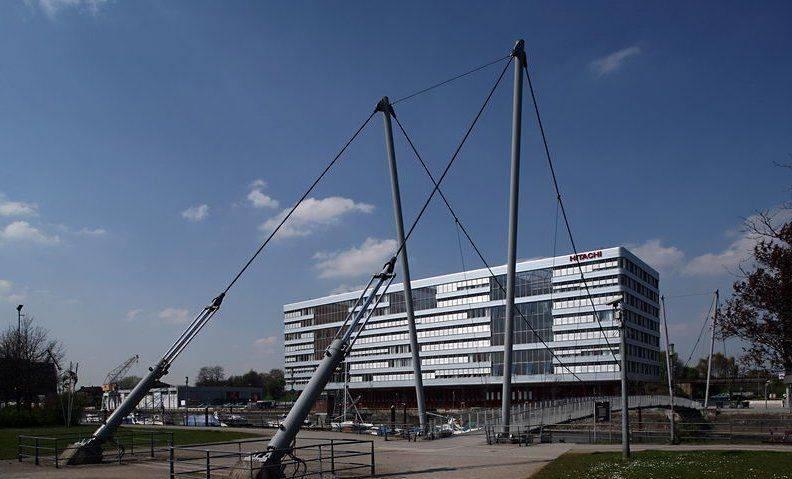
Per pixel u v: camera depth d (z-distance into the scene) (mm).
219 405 171125
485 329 137875
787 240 20016
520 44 43781
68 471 27797
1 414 64250
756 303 20312
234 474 23250
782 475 20891
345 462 28578
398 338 153125
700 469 22859
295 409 25156
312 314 180250
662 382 136750
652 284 141125
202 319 35000
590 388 123625
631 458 27062
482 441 42781
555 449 35688
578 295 126188
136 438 45250
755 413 80562
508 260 43844
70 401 68438
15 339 79062
